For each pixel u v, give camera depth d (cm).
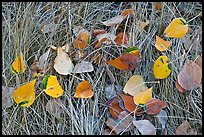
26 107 118
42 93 119
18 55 122
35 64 122
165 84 120
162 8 129
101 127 117
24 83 120
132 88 118
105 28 129
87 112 118
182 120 117
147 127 114
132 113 117
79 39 125
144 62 123
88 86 119
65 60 121
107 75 122
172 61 120
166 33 123
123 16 128
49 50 123
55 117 118
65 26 127
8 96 119
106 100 120
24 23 126
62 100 119
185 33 123
